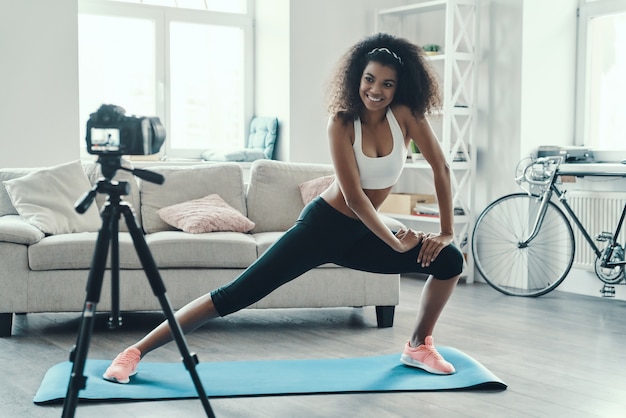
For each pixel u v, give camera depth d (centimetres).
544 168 533
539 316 462
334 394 303
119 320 226
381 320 432
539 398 299
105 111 222
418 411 282
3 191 461
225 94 648
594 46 568
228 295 304
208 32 639
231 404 290
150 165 572
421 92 300
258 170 492
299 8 615
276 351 373
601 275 505
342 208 305
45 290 405
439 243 310
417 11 623
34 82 545
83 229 450
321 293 429
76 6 554
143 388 304
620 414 281
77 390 213
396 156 301
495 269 582
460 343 391
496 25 575
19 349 373
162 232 448
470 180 590
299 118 619
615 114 554
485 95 585
